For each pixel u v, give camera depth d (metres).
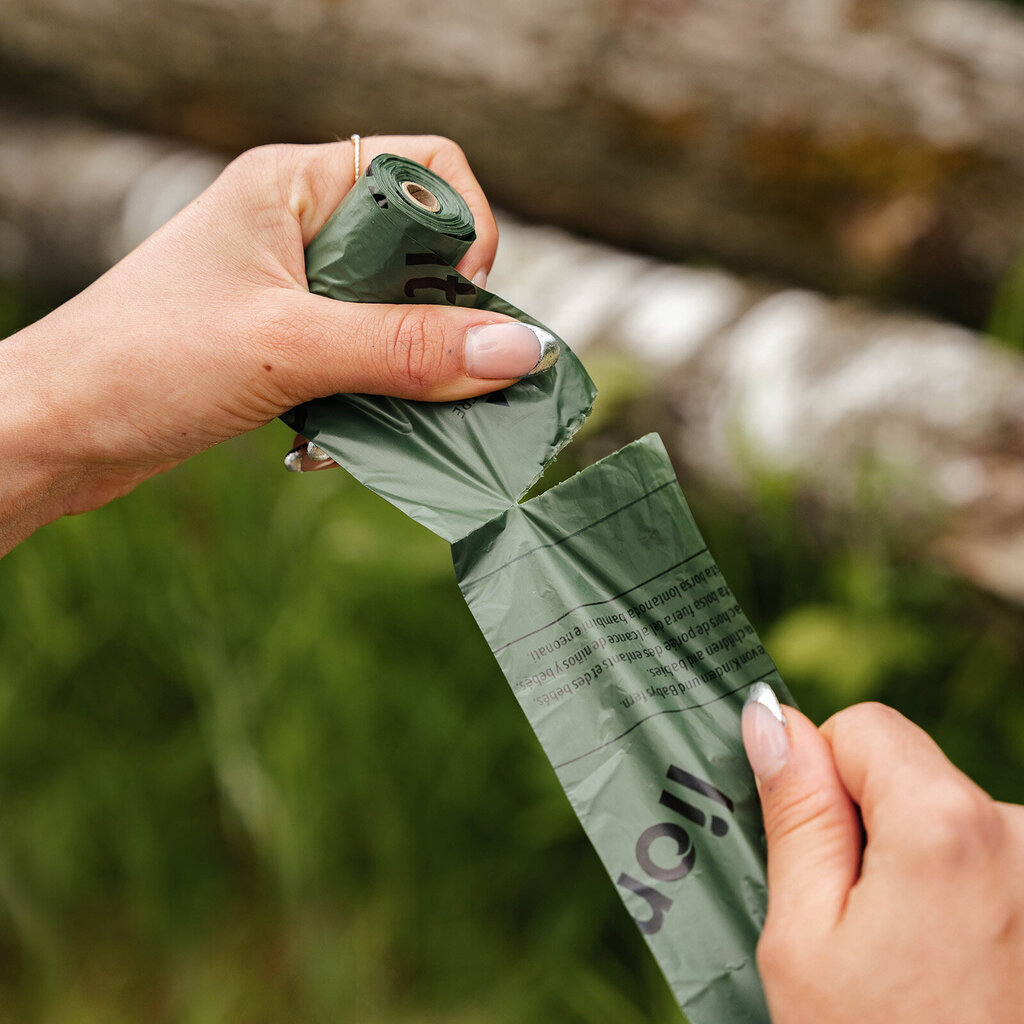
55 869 0.65
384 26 0.84
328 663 0.66
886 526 0.63
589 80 0.80
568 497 0.47
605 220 0.90
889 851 0.44
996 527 0.62
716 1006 0.45
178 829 0.67
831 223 0.77
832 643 0.62
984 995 0.43
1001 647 0.63
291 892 0.63
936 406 0.64
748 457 0.65
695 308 0.73
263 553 0.73
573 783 0.46
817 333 0.69
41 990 0.64
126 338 0.49
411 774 0.65
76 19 0.95
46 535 0.72
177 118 1.00
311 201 0.51
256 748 0.65
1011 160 0.70
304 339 0.48
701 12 0.77
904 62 0.72
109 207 0.95
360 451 0.49
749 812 0.46
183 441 0.50
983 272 0.73
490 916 0.63
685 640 0.47
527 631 0.47
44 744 0.69
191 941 0.65
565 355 0.48
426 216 0.47
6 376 0.50
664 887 0.46
